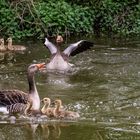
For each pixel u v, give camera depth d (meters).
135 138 12.30
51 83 16.72
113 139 12.26
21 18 24.16
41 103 14.84
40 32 24.03
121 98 15.13
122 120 13.43
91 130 12.80
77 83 16.73
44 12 24.61
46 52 21.11
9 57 20.25
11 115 13.92
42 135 12.53
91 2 26.59
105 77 17.38
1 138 12.34
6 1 24.97
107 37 24.44
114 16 26.30
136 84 16.52
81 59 19.77
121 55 20.31
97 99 15.04
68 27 24.56
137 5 26.98
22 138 12.34
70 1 26.64
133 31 25.62
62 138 12.34
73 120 13.46
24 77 17.31
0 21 24.12
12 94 14.32
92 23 25.69
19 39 23.77
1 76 17.41
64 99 15.03
